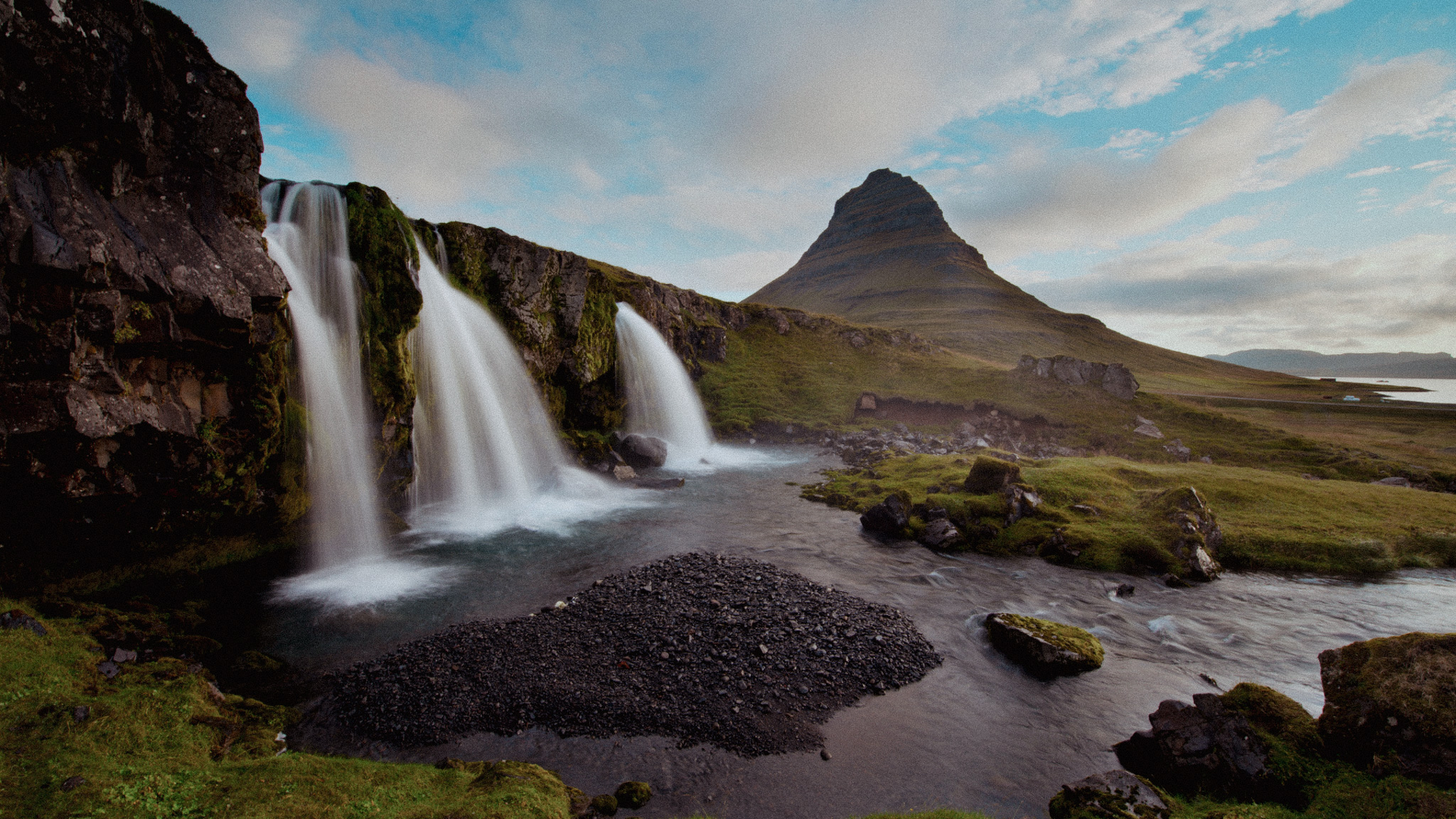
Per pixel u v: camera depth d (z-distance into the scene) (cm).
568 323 4525
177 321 1738
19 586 1581
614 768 1233
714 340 8219
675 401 6238
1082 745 1358
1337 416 8138
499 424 3697
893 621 1925
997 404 6812
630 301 6294
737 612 1894
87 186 1557
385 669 1569
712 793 1172
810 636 1769
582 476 3991
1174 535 2619
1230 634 1961
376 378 2711
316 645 1734
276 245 2336
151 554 1902
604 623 1812
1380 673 1071
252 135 1975
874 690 1548
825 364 8594
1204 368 17212
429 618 1931
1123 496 3134
